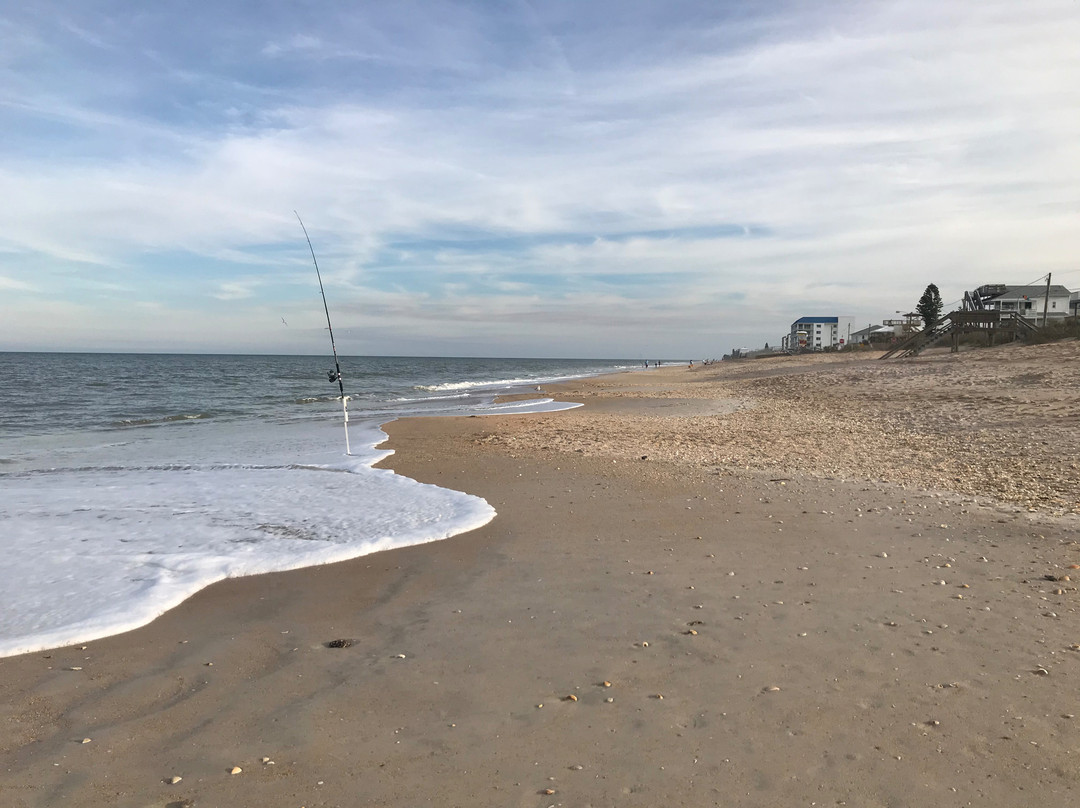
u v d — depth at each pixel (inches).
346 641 159.0
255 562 218.1
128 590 194.2
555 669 141.5
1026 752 107.3
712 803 96.9
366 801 98.6
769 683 132.7
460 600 184.9
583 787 101.2
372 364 4788.4
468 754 110.7
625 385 1526.8
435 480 361.1
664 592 186.1
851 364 1560.0
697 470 369.4
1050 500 272.7
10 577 206.1
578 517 272.7
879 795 97.9
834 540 230.8
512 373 3006.9
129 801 98.9
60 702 130.2
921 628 157.0
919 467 357.1
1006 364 973.8
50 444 548.4
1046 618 160.4
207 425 703.7
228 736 117.2
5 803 98.0
